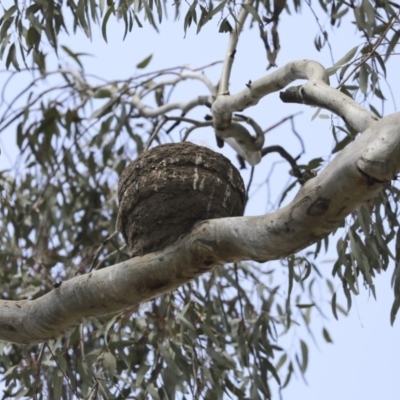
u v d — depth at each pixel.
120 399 13.19
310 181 8.52
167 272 9.72
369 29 12.18
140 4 11.95
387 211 12.47
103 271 10.05
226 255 9.44
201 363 13.34
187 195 9.95
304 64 10.55
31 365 13.59
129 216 10.07
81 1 11.95
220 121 12.80
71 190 16.55
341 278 12.48
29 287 15.25
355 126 9.32
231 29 11.58
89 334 13.67
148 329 13.73
